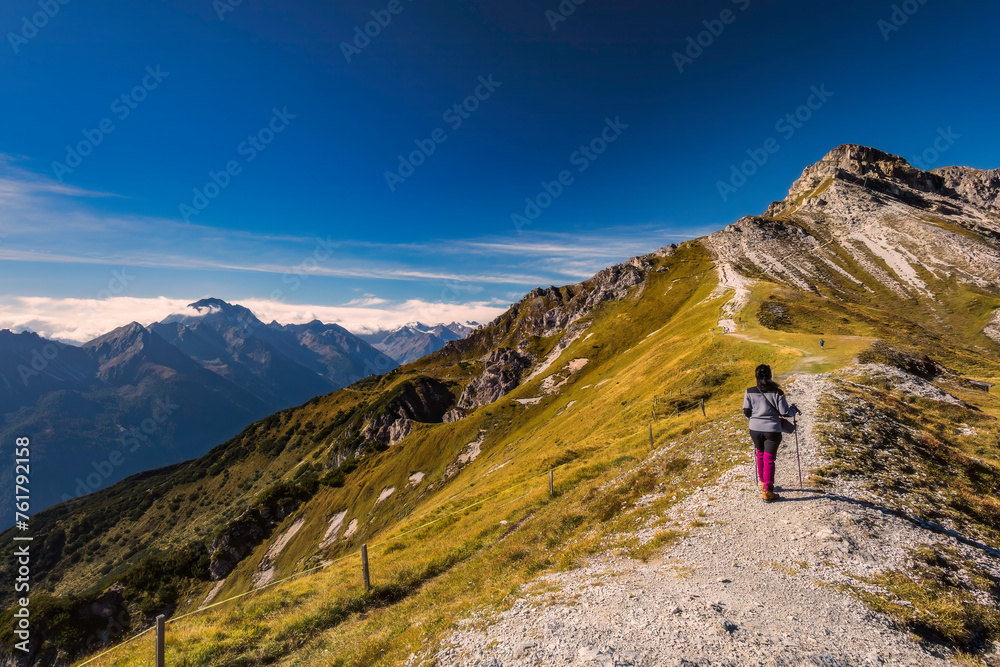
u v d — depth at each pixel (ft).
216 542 457.68
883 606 23.08
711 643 20.76
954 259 598.75
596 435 159.02
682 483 50.34
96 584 582.76
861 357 138.10
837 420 54.13
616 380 314.55
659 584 28.14
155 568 417.08
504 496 104.37
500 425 461.78
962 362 200.95
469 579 50.60
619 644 21.67
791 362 145.59
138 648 54.60
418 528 102.53
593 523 51.98
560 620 25.62
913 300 562.66
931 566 26.99
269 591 73.56
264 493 502.38
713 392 147.02
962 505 37.60
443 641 28.43
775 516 34.96
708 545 32.83
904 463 45.03
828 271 645.10
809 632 21.40
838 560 27.76
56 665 316.40
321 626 54.44
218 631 55.47
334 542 411.75
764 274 609.01
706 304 396.78
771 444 37.55
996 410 105.70
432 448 473.67
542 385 511.40
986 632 21.58
